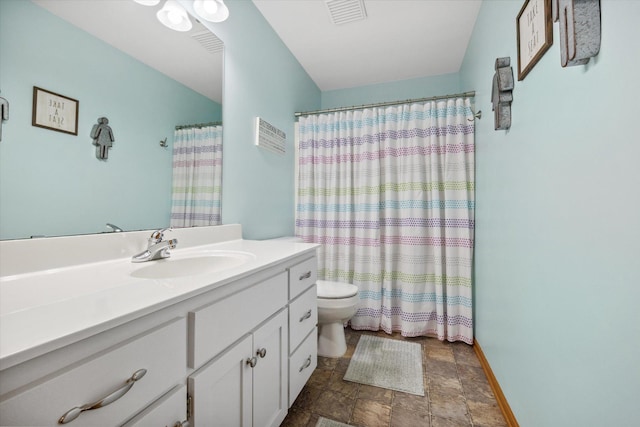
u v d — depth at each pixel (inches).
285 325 45.4
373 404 54.4
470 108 80.7
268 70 80.8
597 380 26.6
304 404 54.4
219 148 61.9
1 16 29.5
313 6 73.5
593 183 27.3
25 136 31.3
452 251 80.4
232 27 65.2
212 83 59.7
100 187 39.1
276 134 84.6
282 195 89.7
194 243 53.7
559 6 29.2
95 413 18.8
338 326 74.8
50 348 16.2
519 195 46.4
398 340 82.3
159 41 48.2
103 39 39.5
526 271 43.3
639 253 21.6
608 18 24.9
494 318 60.1
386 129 87.8
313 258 57.8
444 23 79.7
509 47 51.1
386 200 87.2
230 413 32.4
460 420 50.4
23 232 31.3
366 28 82.3
